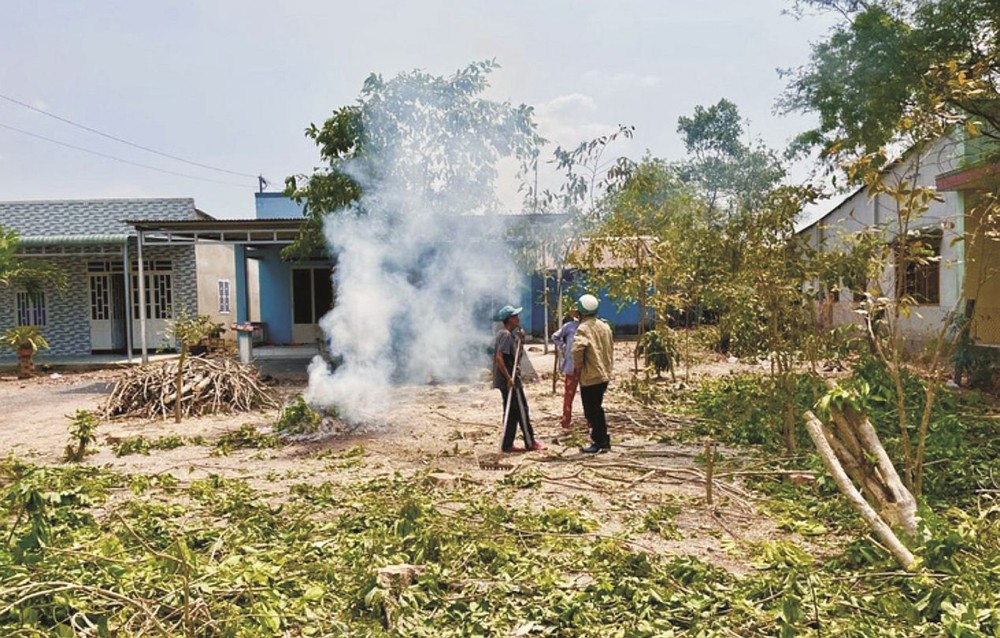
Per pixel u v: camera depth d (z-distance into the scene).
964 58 9.71
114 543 4.73
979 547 4.59
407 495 6.41
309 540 5.35
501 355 8.66
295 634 3.86
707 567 4.53
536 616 3.99
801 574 4.24
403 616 3.99
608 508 6.25
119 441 9.86
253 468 8.17
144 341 19.19
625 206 14.98
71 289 22.92
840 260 7.55
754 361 10.71
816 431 5.17
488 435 9.72
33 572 4.16
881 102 10.22
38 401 14.65
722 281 10.46
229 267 25.84
